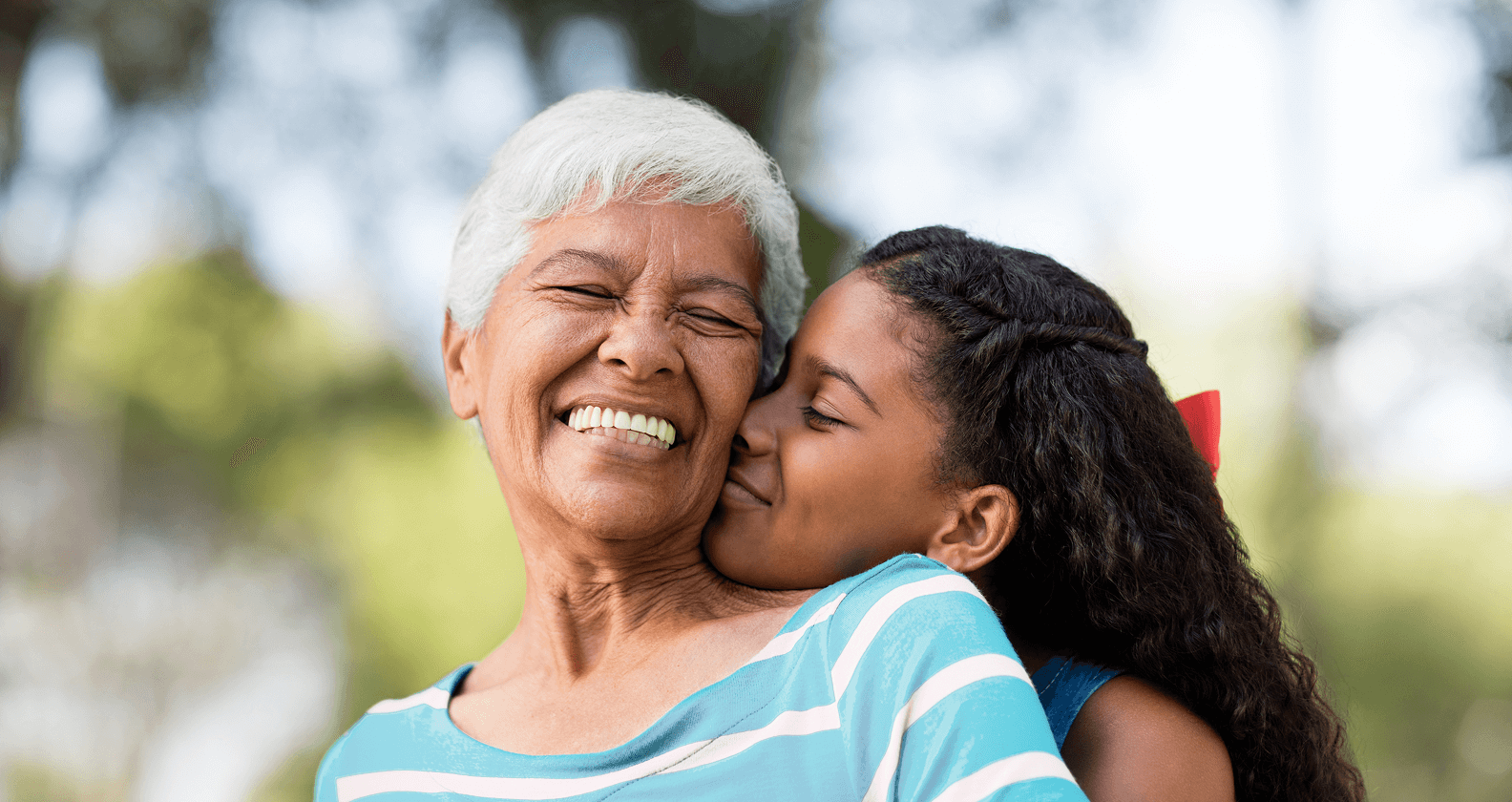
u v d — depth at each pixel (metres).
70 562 10.01
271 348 8.87
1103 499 1.54
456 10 7.98
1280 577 7.68
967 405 1.55
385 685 8.19
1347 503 8.27
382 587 8.19
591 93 1.65
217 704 9.40
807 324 1.65
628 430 1.52
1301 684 1.71
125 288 9.16
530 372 1.52
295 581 8.99
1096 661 1.60
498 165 1.67
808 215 7.17
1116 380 1.59
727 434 1.57
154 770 9.34
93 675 9.56
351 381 8.66
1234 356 8.62
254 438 8.74
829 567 1.58
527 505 1.57
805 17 7.88
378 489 8.38
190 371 8.90
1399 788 7.83
